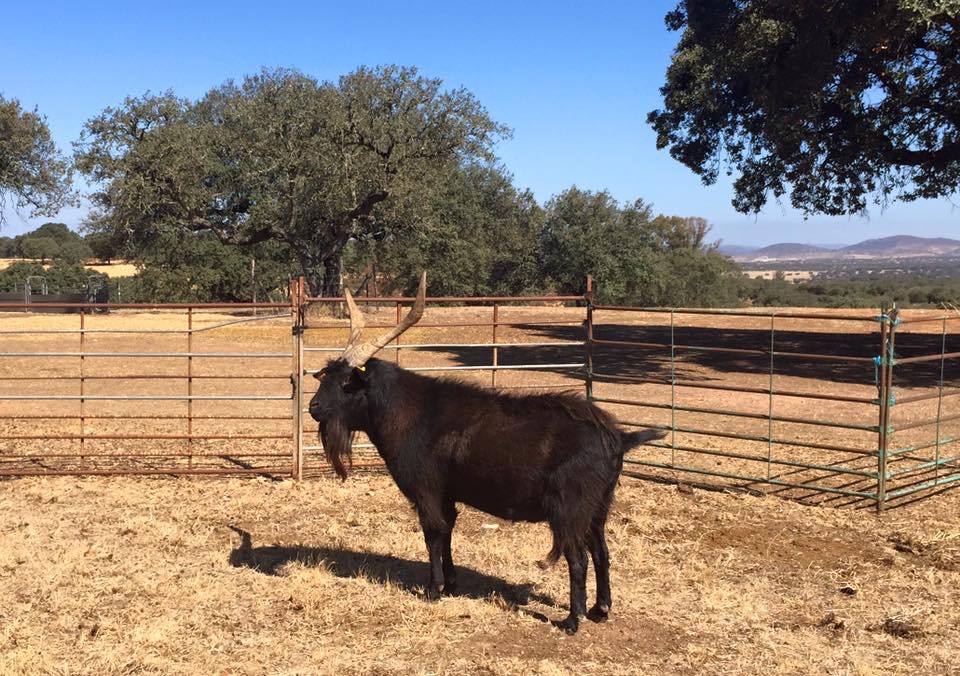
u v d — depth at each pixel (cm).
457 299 944
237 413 1355
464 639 548
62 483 945
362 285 4597
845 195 2403
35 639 534
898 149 2180
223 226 3744
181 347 2283
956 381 1722
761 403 1470
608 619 583
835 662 520
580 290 5503
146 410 1385
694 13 2281
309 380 1730
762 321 3525
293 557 712
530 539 768
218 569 677
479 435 566
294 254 4506
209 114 4116
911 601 620
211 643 535
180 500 888
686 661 522
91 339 2456
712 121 2375
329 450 618
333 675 494
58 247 9875
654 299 6212
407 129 3478
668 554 727
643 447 1130
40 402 1464
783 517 836
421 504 598
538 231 5556
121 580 646
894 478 973
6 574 657
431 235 4050
